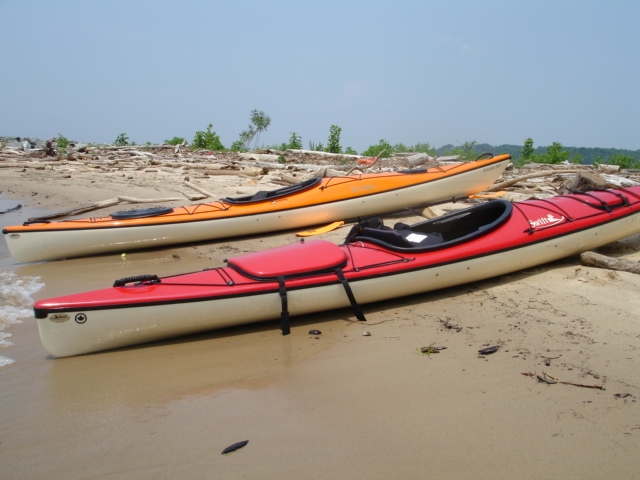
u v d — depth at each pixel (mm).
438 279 4332
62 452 2572
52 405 3014
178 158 19188
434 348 3467
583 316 3814
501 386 2957
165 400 3012
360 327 3924
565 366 3137
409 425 2637
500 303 4199
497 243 4492
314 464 2377
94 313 3574
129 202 9672
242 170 13797
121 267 6195
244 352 3592
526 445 2445
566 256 4926
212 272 4016
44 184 13312
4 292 5316
